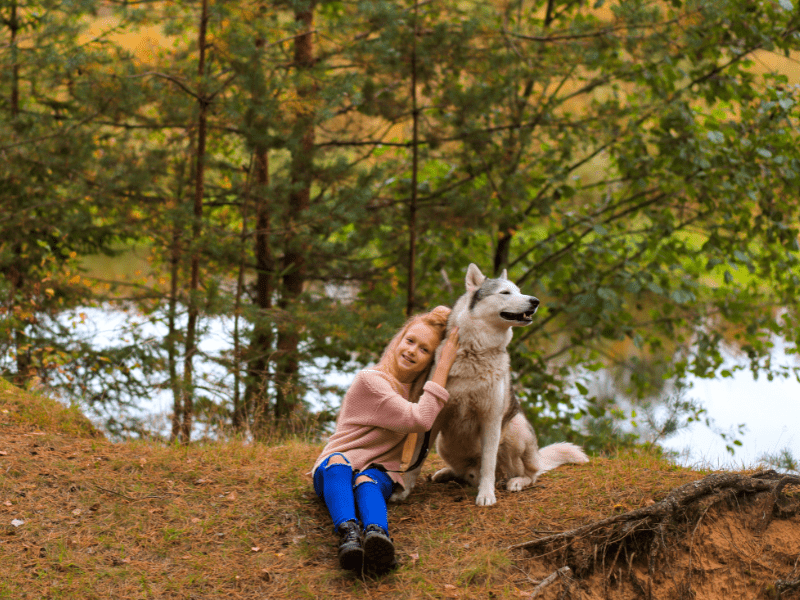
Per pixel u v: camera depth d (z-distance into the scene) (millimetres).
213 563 3281
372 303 9602
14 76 8711
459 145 9234
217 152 9766
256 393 7156
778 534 3580
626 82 9469
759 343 9258
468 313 3795
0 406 4766
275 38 8367
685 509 3533
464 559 3281
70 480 3863
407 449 3795
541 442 8258
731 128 8734
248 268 9672
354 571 3201
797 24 8516
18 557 3176
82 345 7680
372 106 8742
